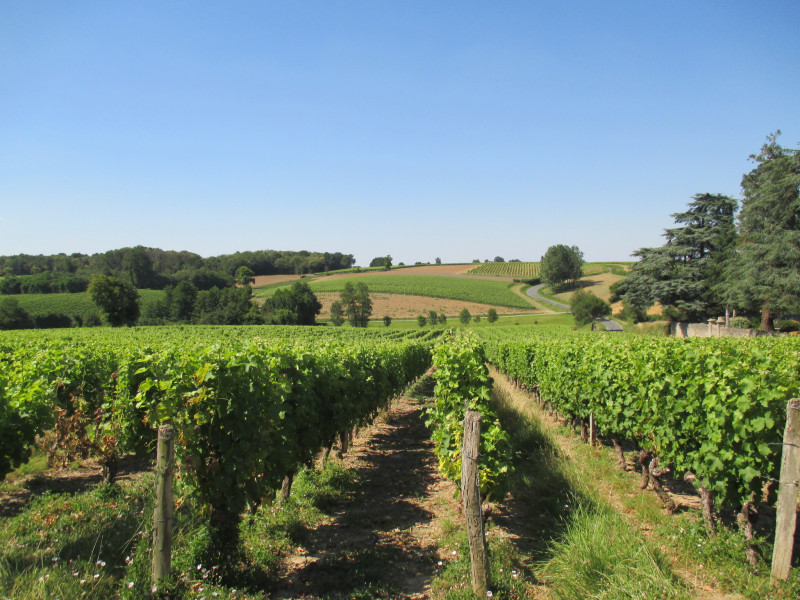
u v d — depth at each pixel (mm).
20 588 3713
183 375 4660
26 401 6191
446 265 163125
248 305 85750
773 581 4207
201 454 4605
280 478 5441
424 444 11055
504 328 59469
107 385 7762
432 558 5027
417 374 23391
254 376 4930
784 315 38406
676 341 8734
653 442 6582
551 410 13844
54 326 70375
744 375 5113
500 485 5828
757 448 4781
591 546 4684
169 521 3926
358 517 6223
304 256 163875
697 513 6102
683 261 51656
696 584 4387
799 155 32188
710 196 52562
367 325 85000
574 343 11648
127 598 3676
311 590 4391
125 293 68188
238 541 4828
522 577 4500
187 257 138875
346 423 8625
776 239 32469
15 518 5605
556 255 116438
